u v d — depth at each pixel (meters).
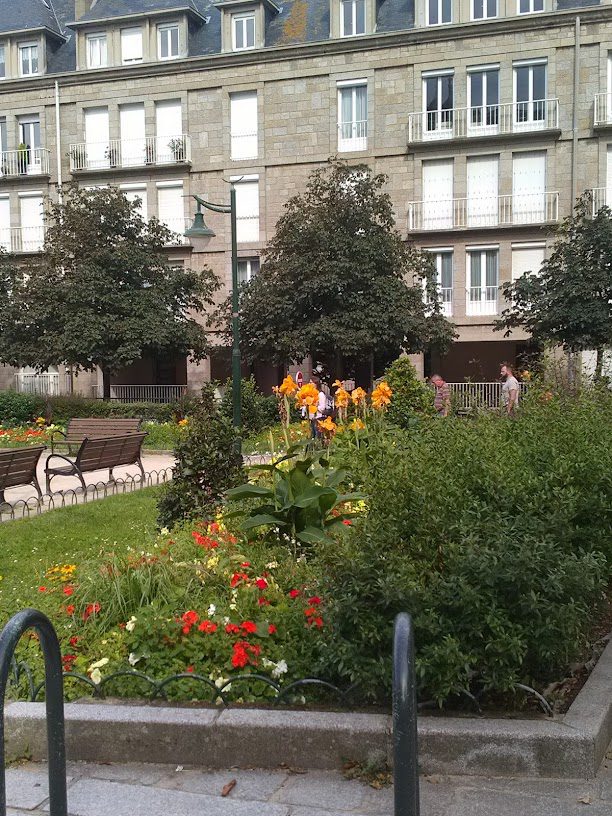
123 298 27.44
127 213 28.36
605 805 3.06
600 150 29.91
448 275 31.70
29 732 3.65
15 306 27.39
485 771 3.31
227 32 33.66
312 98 32.66
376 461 4.93
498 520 3.79
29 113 35.81
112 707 3.70
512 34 30.58
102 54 35.38
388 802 3.13
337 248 25.61
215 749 3.50
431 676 3.44
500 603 3.51
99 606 4.65
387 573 3.56
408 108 31.75
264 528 5.98
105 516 9.27
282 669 3.89
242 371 32.88
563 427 5.73
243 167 33.53
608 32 29.59
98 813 3.09
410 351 27.19
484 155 31.16
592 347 23.30
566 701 3.71
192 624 4.26
